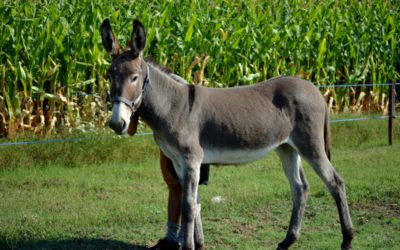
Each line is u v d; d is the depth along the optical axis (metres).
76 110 10.57
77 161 9.27
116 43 5.18
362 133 11.73
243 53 12.46
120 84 4.96
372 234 6.30
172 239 5.73
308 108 5.68
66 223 6.41
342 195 5.65
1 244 5.84
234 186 8.12
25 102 10.24
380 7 14.98
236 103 5.52
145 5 11.70
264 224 6.65
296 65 13.24
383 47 14.49
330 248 5.88
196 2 12.30
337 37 13.71
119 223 6.53
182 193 5.32
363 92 13.75
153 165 9.39
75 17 10.91
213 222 6.67
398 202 7.46
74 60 10.51
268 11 13.14
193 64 11.17
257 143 5.55
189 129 5.29
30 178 8.34
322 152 5.69
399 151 10.62
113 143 9.80
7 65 10.23
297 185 5.90
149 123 5.34
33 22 10.55
